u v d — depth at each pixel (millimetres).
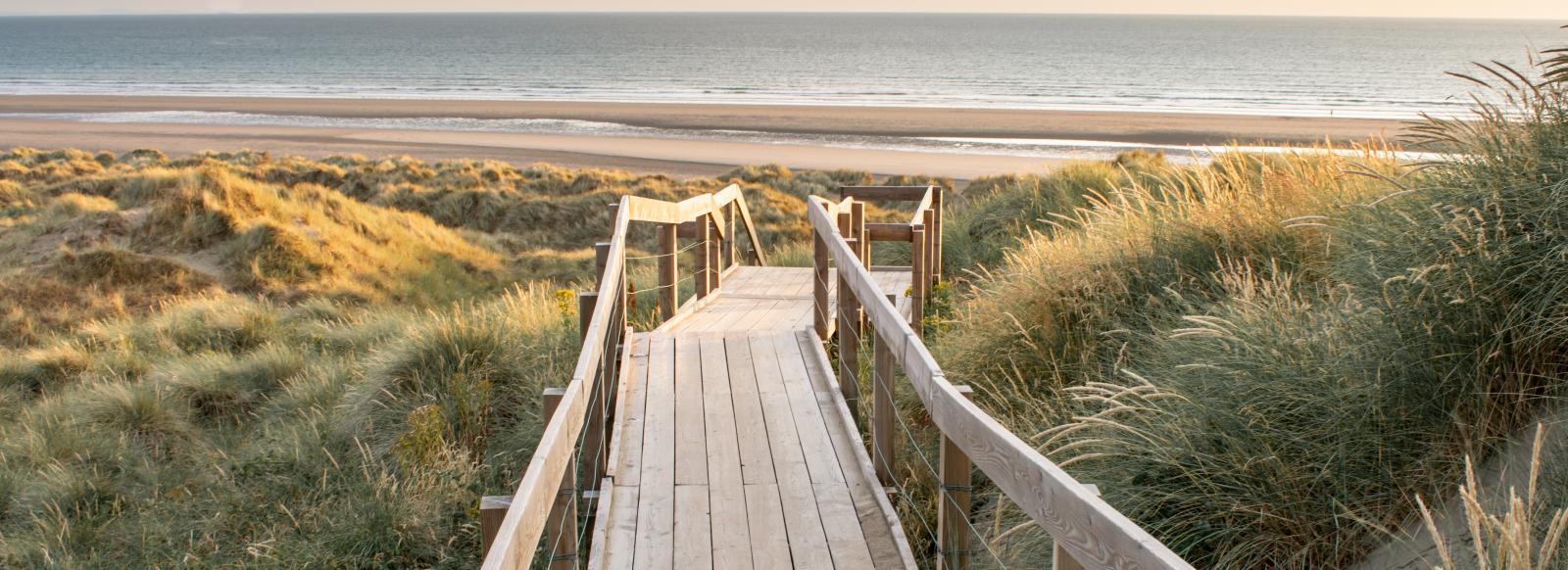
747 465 4441
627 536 3762
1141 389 4102
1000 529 4039
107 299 13586
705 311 7902
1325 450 3424
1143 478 3824
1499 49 146000
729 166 31969
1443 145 4656
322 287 14750
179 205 15633
